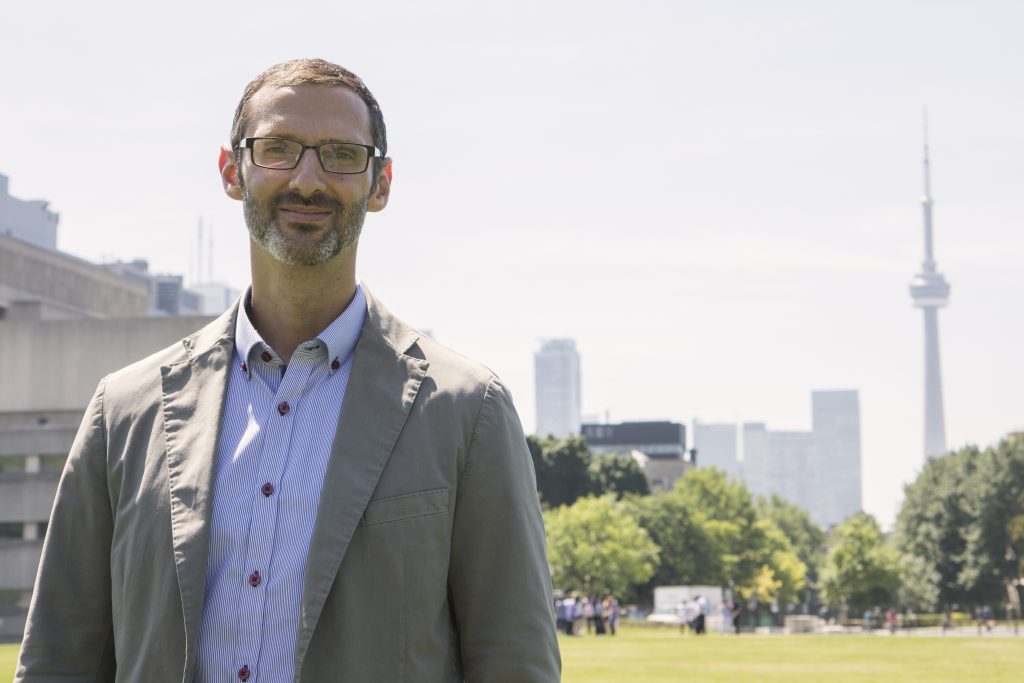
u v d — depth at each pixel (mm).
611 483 125000
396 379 3148
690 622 69312
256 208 3160
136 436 3178
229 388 3186
